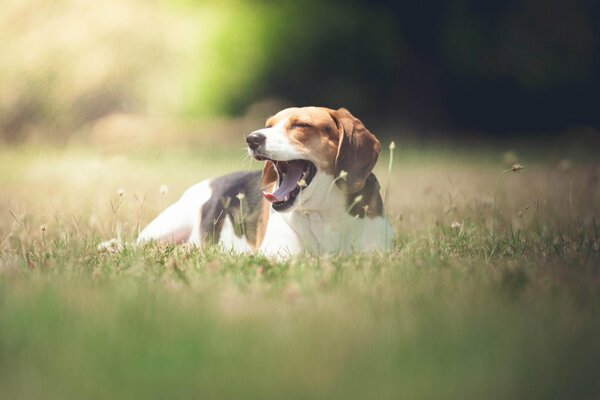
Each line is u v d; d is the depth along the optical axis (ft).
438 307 19.70
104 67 113.91
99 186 58.34
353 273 23.90
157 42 118.21
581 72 128.16
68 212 43.68
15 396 14.29
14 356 16.39
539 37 127.24
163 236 35.09
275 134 27.91
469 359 15.93
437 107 130.11
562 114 129.80
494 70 127.95
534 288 21.80
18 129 109.81
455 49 127.03
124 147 102.78
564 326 17.99
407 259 26.05
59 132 110.42
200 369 15.42
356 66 127.65
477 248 29.50
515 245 29.94
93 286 22.62
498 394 14.34
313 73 127.44
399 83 129.39
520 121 130.52
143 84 117.08
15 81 110.22
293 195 28.45
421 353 16.24
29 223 38.65
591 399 14.29
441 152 100.12
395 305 19.84
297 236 29.48
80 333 17.63
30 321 18.45
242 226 32.65
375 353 16.21
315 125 28.32
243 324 18.11
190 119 120.98
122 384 14.76
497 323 18.20
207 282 22.90
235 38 123.95
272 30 125.59
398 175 68.49
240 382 14.75
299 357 15.99
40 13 114.52
